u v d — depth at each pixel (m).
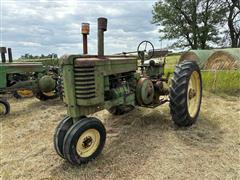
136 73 3.99
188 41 24.70
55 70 7.13
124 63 3.60
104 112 5.04
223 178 2.52
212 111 4.84
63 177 2.64
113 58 3.43
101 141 3.03
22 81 6.28
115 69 3.37
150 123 4.23
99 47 3.13
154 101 4.35
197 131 3.77
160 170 2.69
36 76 6.74
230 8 23.22
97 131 2.96
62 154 2.89
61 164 2.93
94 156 2.94
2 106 5.45
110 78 3.43
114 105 3.44
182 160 2.88
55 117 5.11
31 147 3.51
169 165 2.78
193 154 3.02
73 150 2.70
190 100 4.12
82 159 2.80
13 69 5.99
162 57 5.02
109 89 3.37
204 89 7.07
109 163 2.88
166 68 8.27
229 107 5.15
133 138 3.60
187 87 3.74
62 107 6.10
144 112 4.91
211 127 3.96
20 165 2.96
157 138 3.55
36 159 3.09
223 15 23.25
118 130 3.99
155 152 3.11
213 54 7.66
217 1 23.42
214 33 23.77
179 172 2.63
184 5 23.73
